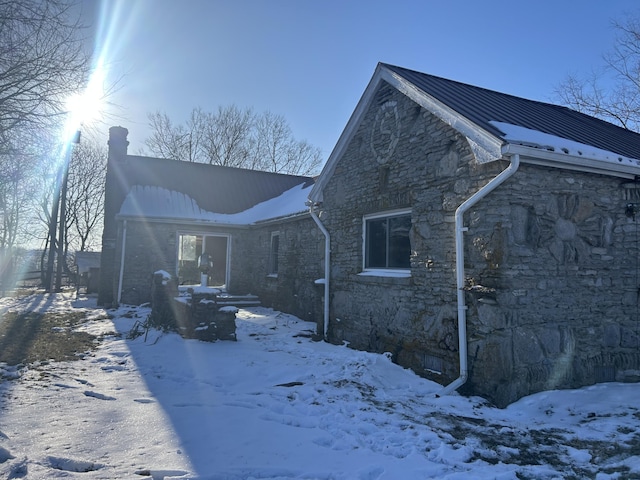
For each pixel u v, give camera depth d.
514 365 5.32
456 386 5.59
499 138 5.20
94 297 16.92
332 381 5.81
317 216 9.84
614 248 6.33
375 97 8.08
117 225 14.03
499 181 5.32
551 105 10.38
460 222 5.81
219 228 15.67
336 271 8.91
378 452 3.58
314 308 11.28
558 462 3.61
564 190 5.92
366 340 7.77
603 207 6.28
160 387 5.27
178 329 8.66
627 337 6.29
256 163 35.50
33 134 7.00
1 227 19.58
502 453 3.74
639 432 4.34
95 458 3.09
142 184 16.23
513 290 5.39
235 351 7.26
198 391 5.15
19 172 7.18
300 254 12.28
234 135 34.59
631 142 8.60
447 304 6.05
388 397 5.32
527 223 5.63
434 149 6.48
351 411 4.63
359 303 8.06
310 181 17.27
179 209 15.51
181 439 3.55
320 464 3.25
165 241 14.70
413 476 3.13
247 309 14.01
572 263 5.92
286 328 10.20
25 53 6.47
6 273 26.22
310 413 4.51
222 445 3.47
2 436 3.35
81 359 6.54
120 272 13.84
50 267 19.38
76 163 32.19
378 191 7.72
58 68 6.69
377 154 7.84
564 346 5.73
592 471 3.44
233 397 4.93
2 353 6.60
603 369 6.10
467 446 3.81
